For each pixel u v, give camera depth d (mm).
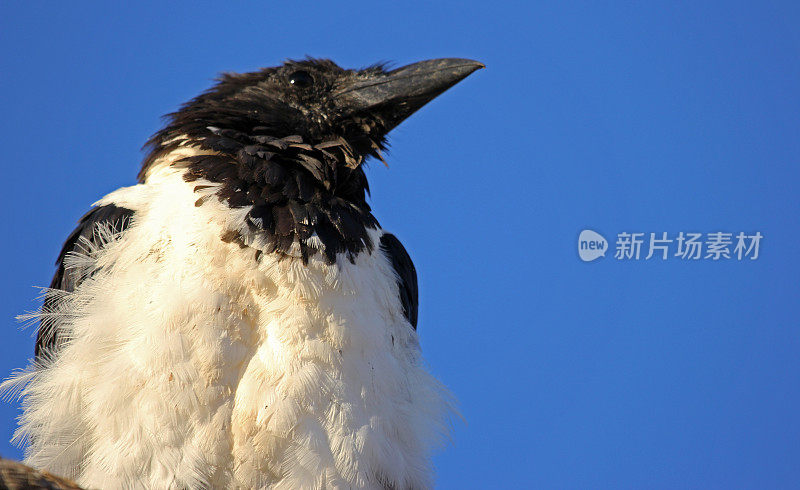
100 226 10156
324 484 9344
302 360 9406
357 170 11172
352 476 9445
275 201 10023
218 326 9281
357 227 10305
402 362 10609
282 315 9469
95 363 9281
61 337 9992
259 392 9258
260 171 10203
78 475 9352
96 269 10031
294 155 10703
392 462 9797
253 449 9211
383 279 10500
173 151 10797
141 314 9305
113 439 9102
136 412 9070
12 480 7637
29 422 9781
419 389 10906
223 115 11117
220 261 9500
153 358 9102
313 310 9547
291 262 9578
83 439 9320
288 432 9250
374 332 9891
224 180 10078
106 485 9008
